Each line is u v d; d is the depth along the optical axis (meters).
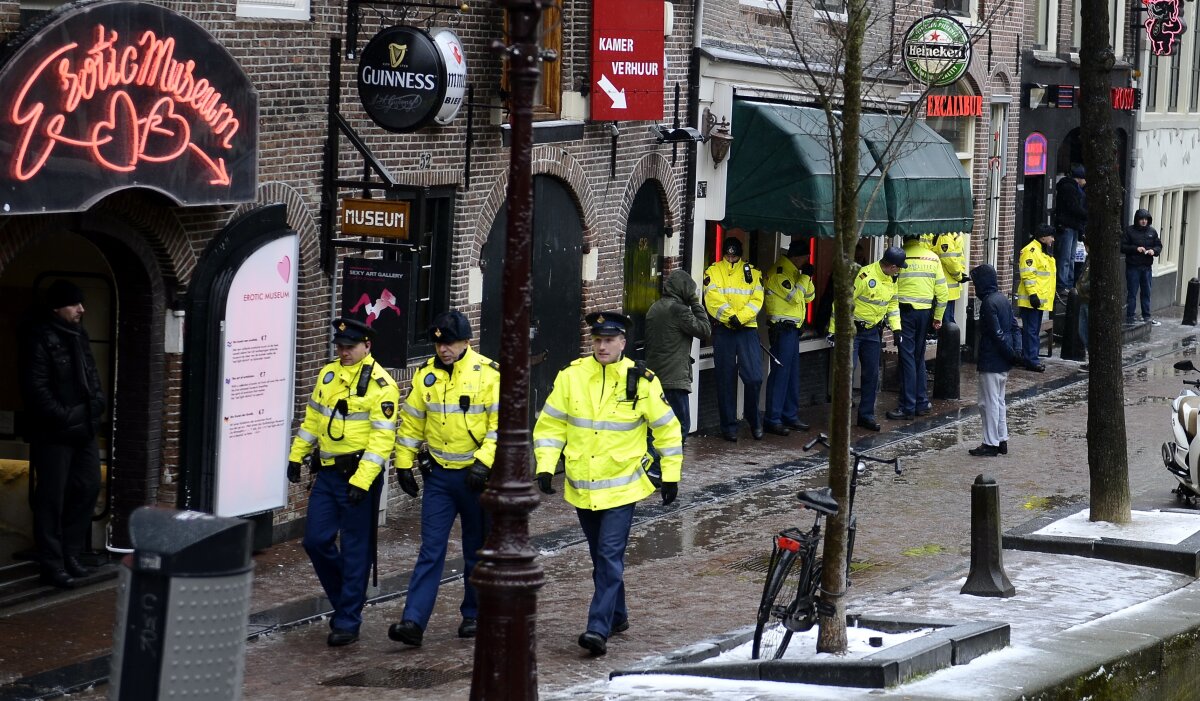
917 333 55.06
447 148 39.81
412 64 35.25
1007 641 27.97
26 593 29.86
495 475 21.89
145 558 14.27
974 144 70.19
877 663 24.44
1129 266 80.50
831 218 50.25
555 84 43.16
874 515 40.53
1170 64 93.56
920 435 52.38
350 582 28.55
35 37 26.83
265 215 34.03
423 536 28.72
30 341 29.98
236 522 14.61
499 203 42.28
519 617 21.78
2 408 32.88
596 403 28.58
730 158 51.47
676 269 47.84
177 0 31.02
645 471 28.98
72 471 30.70
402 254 38.25
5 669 25.78
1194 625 30.12
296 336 35.59
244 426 33.84
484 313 42.50
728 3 51.00
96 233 30.47
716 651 27.86
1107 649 27.64
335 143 35.88
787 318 51.25
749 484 44.00
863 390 52.91
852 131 26.41
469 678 26.55
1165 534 36.66
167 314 32.44
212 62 30.92
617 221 47.12
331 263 36.25
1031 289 66.12
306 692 25.42
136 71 28.94
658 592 32.84
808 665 24.97
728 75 50.81
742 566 35.19
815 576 26.86
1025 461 48.09
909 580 34.19
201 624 14.34
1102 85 36.22
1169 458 41.38
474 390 28.41
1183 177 96.69
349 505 28.33
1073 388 63.00
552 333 44.69
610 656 28.17
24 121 26.72
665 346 44.78
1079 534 36.88
